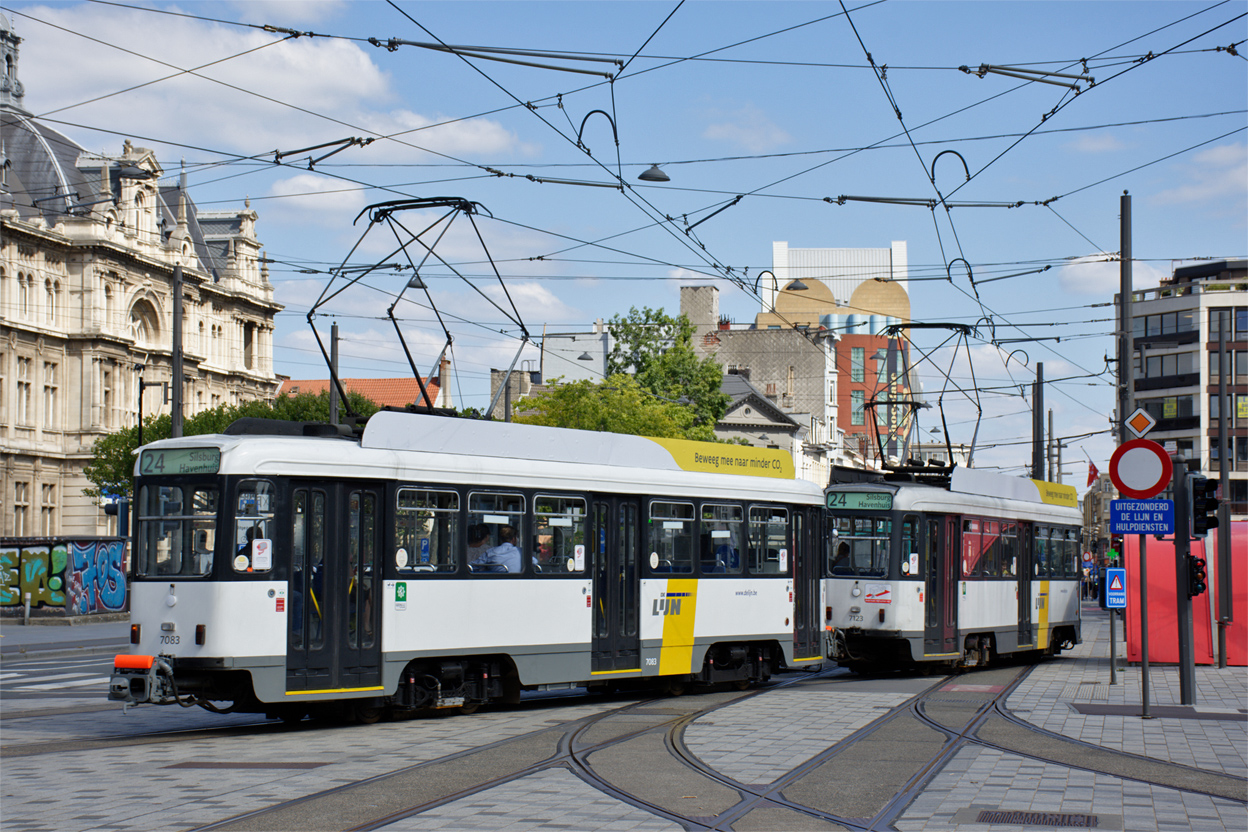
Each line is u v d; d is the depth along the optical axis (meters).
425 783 11.45
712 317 109.88
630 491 19.31
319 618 15.33
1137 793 11.20
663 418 55.53
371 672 15.77
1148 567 27.61
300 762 12.73
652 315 72.19
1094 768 12.61
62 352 62.88
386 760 12.88
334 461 15.62
